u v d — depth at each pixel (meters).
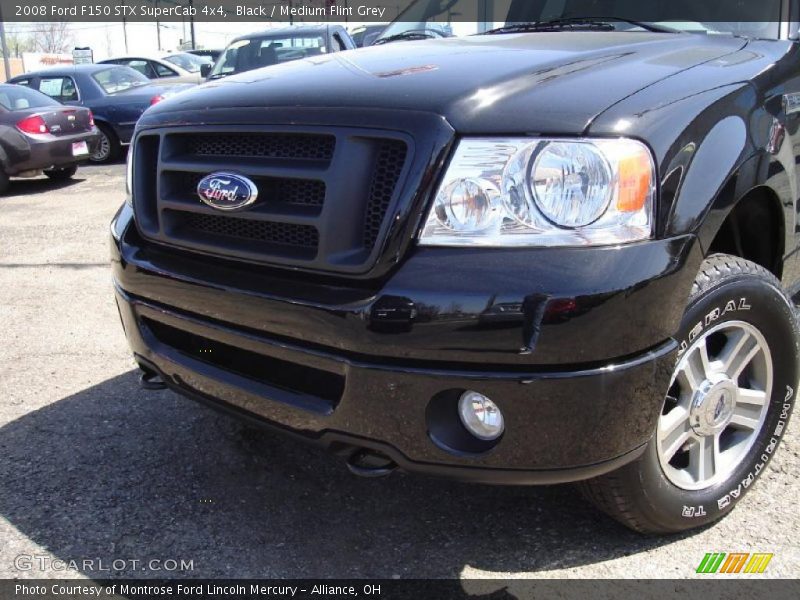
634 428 1.76
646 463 1.98
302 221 1.85
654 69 2.01
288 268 1.90
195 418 3.04
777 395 2.29
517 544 2.22
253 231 2.01
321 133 1.84
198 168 2.08
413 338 1.68
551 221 1.66
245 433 2.91
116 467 2.69
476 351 1.65
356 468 1.90
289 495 2.50
